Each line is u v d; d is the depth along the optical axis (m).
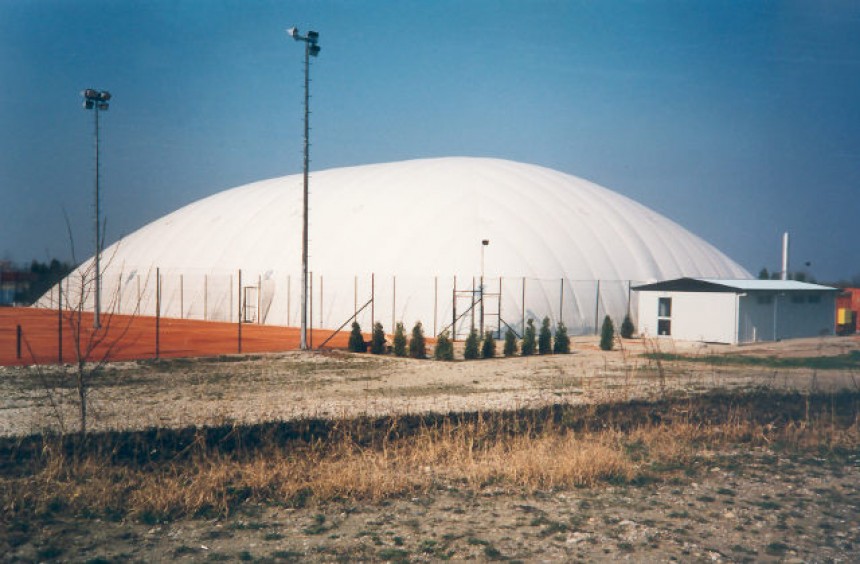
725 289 35.84
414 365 25.41
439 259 42.19
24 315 56.22
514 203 46.75
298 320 45.09
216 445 12.08
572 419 14.26
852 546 7.81
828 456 11.89
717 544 7.86
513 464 10.91
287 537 8.12
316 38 30.48
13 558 7.48
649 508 9.15
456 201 46.34
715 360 26.89
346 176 55.78
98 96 37.91
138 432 12.78
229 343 34.59
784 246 48.56
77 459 10.50
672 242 52.03
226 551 7.69
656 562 7.33
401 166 55.56
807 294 40.09
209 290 50.94
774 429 13.84
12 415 14.76
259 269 48.56
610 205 52.75
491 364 26.02
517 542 7.93
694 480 10.51
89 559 7.46
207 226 56.16
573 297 42.03
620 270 45.41
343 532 8.28
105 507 8.98
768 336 37.47
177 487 9.48
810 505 9.27
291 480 10.05
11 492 9.26
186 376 21.53
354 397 17.62
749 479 10.53
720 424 14.35
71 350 30.16
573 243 45.06
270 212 53.06
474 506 9.27
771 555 7.54
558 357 29.02
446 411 15.45
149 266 56.44
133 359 26.12
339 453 11.65
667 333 38.44
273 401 16.89
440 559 7.46
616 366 24.97
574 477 10.47
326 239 47.00
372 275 42.19
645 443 12.71
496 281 40.50
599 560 7.40
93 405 16.14
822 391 18.44
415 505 9.31
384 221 46.19
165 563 7.35
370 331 41.34
